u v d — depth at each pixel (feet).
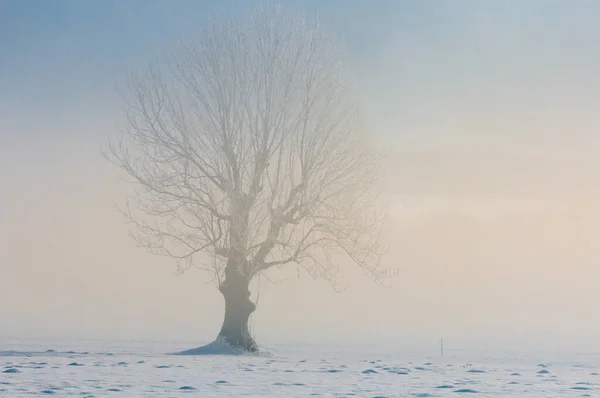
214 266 157.89
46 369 96.22
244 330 156.56
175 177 159.33
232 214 156.97
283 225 159.53
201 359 128.67
